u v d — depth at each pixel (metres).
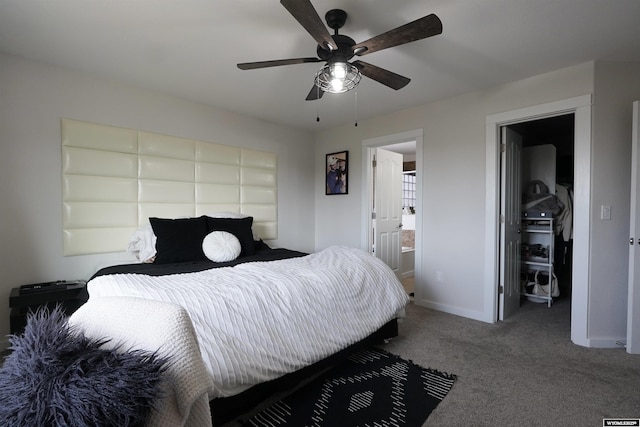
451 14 1.82
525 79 2.72
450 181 3.22
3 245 2.31
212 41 2.12
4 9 1.77
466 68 2.53
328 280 1.99
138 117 2.92
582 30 1.98
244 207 3.77
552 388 1.84
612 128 2.38
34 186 2.42
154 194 3.02
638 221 2.22
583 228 2.43
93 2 1.71
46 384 0.59
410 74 2.64
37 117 2.42
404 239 5.87
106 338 0.77
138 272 2.21
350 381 1.92
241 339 1.45
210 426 0.79
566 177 4.53
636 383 1.88
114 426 0.58
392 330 2.42
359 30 1.99
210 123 3.45
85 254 2.66
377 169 4.20
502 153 3.01
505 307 3.08
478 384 1.88
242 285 1.68
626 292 2.41
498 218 2.99
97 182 2.69
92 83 2.66
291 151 4.31
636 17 1.84
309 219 4.55
